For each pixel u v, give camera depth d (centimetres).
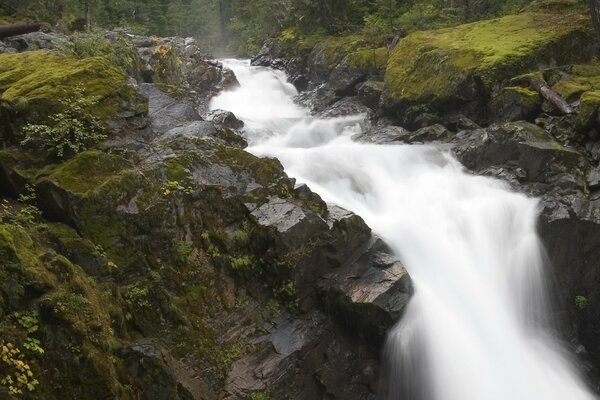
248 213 875
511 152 1183
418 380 866
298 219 852
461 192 1159
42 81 897
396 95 1628
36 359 535
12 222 685
